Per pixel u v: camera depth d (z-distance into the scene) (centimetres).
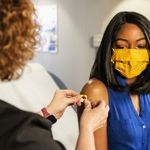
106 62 108
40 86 228
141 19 105
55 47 347
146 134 106
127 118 105
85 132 79
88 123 82
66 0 332
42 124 60
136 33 105
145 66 112
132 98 111
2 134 55
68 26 336
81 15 328
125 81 111
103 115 87
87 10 324
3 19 57
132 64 108
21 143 54
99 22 320
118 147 104
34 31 63
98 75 111
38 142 55
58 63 351
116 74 112
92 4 320
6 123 57
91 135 79
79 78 344
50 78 253
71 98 102
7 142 54
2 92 198
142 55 108
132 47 107
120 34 106
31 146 54
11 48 58
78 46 336
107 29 108
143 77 113
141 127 105
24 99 201
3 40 57
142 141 105
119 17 107
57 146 58
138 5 297
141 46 108
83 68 339
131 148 103
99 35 316
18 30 58
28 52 61
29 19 61
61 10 336
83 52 335
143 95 112
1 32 57
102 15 317
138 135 104
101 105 89
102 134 99
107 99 106
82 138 77
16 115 58
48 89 231
